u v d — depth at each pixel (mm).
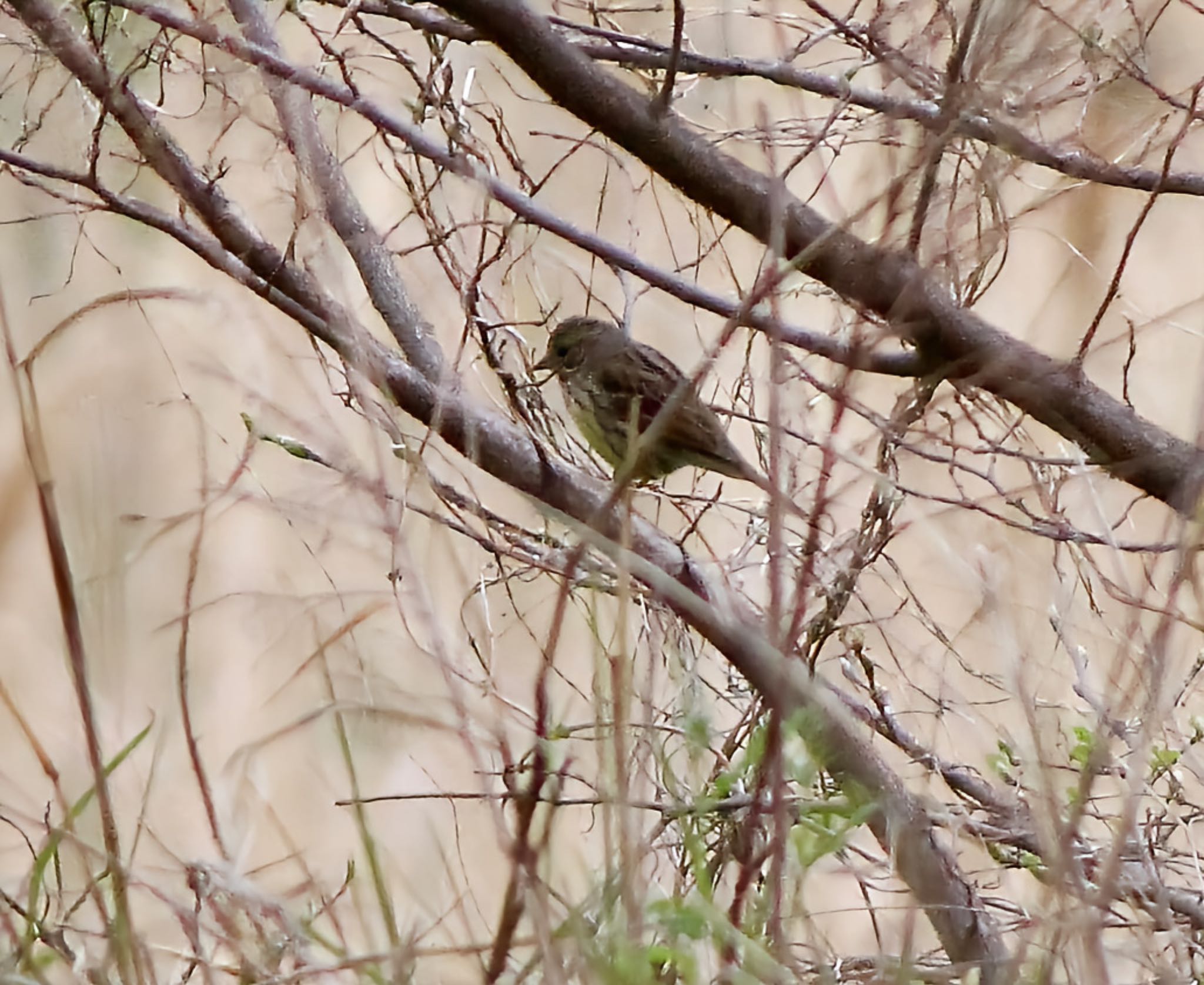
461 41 8570
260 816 8039
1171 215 12398
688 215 9250
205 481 8609
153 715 7977
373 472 7938
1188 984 5961
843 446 7586
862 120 7992
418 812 8070
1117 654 8117
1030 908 6766
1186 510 7043
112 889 6203
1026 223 9445
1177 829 7988
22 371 10055
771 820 5816
